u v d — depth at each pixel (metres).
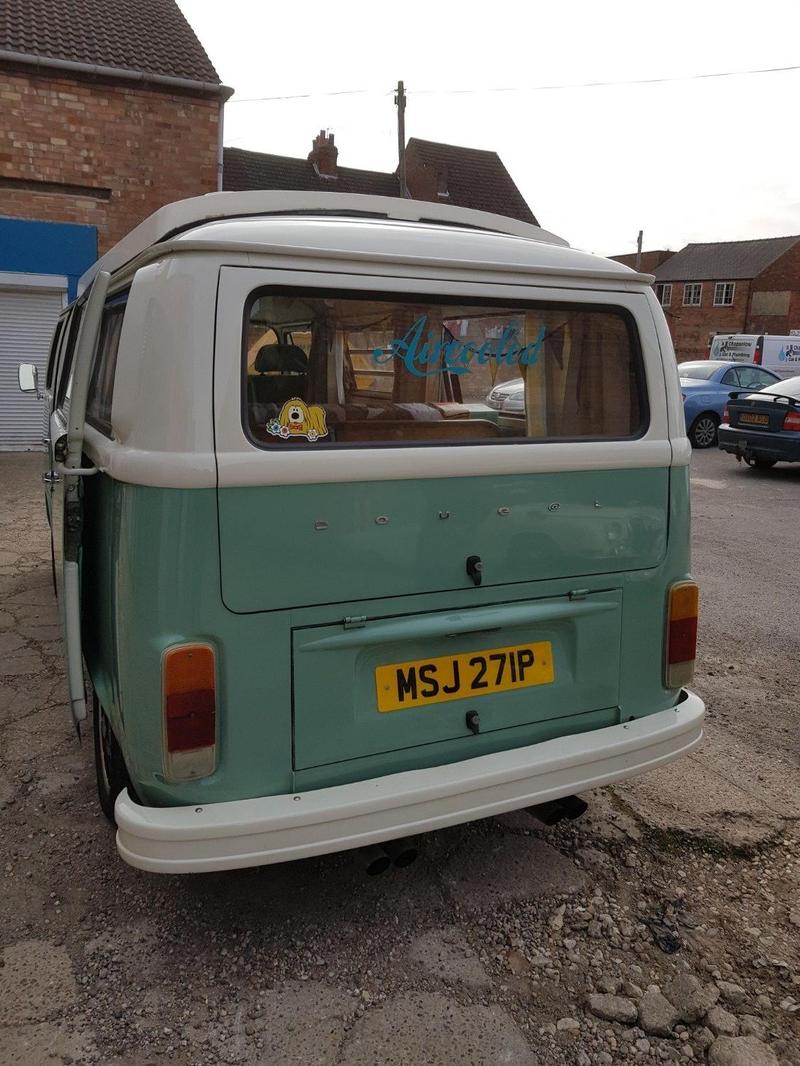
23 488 10.02
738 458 13.08
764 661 5.11
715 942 2.71
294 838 2.29
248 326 2.25
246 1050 2.24
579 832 3.29
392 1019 2.36
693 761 3.88
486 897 2.88
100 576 2.69
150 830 2.20
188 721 2.23
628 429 2.88
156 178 12.45
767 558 7.53
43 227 12.05
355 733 2.47
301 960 2.57
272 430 2.32
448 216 3.17
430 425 2.58
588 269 2.76
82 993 2.42
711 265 57.09
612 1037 2.33
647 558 2.91
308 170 29.73
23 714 4.14
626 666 2.92
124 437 2.30
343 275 2.36
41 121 11.73
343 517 2.36
